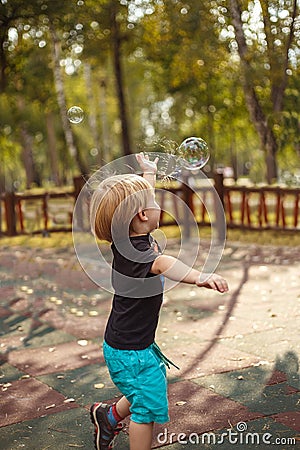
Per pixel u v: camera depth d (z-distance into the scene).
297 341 5.01
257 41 10.93
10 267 9.40
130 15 15.36
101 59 17.73
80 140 30.72
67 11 13.23
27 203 13.41
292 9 10.05
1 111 23.33
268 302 6.54
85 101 28.95
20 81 18.36
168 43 14.19
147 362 2.72
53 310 6.52
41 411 3.75
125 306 2.75
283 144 12.81
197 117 21.80
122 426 3.04
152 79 21.95
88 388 4.12
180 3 11.88
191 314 6.12
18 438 3.37
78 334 5.53
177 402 3.77
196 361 4.58
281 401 3.74
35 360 4.80
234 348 4.89
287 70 10.90
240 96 14.91
